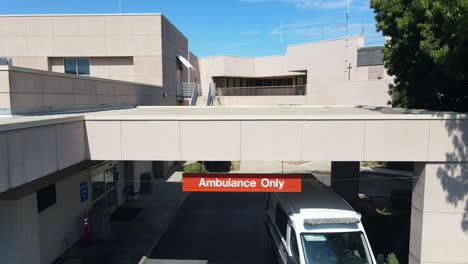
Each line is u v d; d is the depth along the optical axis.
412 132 8.37
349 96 26.78
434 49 9.27
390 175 23.00
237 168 26.39
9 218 7.39
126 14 20.97
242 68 41.22
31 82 8.70
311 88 33.94
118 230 13.47
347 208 9.06
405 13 10.53
